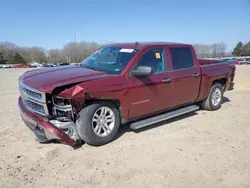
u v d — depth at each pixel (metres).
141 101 4.72
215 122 5.75
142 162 3.83
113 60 4.95
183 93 5.57
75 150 4.18
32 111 4.30
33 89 4.05
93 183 3.28
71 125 4.10
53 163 3.77
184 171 3.59
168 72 5.21
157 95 4.98
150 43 5.24
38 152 4.11
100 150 4.20
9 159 3.87
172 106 5.47
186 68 5.66
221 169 3.65
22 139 4.61
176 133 5.02
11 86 13.16
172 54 5.39
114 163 3.79
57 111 4.04
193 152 4.19
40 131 4.18
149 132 5.04
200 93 6.09
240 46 87.19
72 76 4.26
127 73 4.53
